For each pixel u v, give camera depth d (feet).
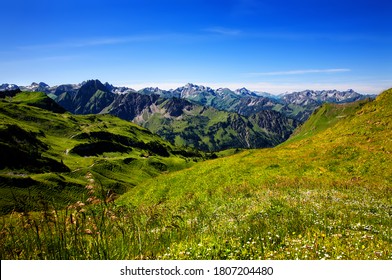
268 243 40.81
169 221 54.03
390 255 37.19
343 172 135.33
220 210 79.36
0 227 31.78
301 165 150.30
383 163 132.98
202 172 170.50
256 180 143.64
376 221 61.62
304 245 38.45
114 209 37.17
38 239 31.60
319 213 62.69
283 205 71.56
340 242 41.22
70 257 31.96
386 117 170.50
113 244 35.96
